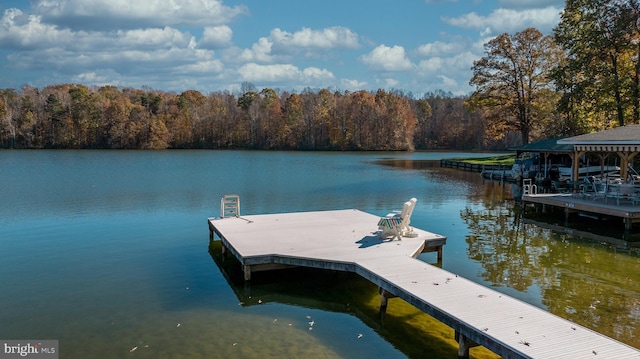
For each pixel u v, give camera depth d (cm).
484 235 1334
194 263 1053
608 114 3109
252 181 2897
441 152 7988
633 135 1595
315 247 967
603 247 1188
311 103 8556
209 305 800
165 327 707
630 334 662
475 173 3628
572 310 756
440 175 3425
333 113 8425
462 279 752
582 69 3009
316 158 5819
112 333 685
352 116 8250
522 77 3978
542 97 3878
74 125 7406
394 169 4025
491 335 547
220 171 3675
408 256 893
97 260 1071
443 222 1545
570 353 503
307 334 684
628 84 2689
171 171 3628
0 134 7144
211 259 1086
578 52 3055
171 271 993
